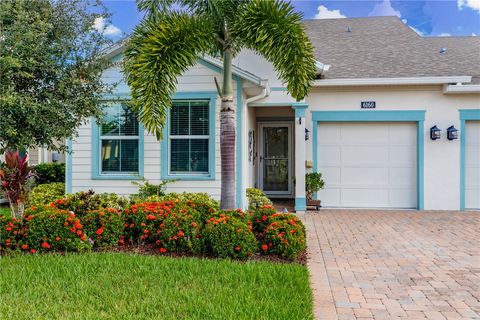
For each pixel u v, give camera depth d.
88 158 9.45
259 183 13.26
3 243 5.62
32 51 5.61
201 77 9.24
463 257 6.07
